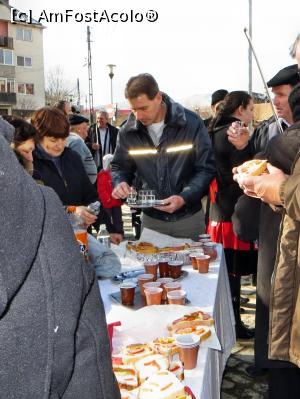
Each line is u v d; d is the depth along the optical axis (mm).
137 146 2660
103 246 1988
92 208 2104
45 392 502
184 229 2662
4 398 460
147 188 2715
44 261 534
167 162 2617
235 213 1881
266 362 1560
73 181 2566
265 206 1582
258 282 1626
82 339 601
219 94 3947
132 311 1543
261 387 2312
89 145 6398
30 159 1712
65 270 566
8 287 469
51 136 2408
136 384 1042
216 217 2797
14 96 35250
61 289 554
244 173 1468
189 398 954
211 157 2619
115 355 1193
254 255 2723
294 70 2328
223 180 2699
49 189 622
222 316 1965
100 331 636
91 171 4180
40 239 535
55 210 592
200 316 1374
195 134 2582
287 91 2371
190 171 2654
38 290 510
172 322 1360
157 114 2525
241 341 2842
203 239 2422
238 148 2525
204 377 1143
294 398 1542
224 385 2340
